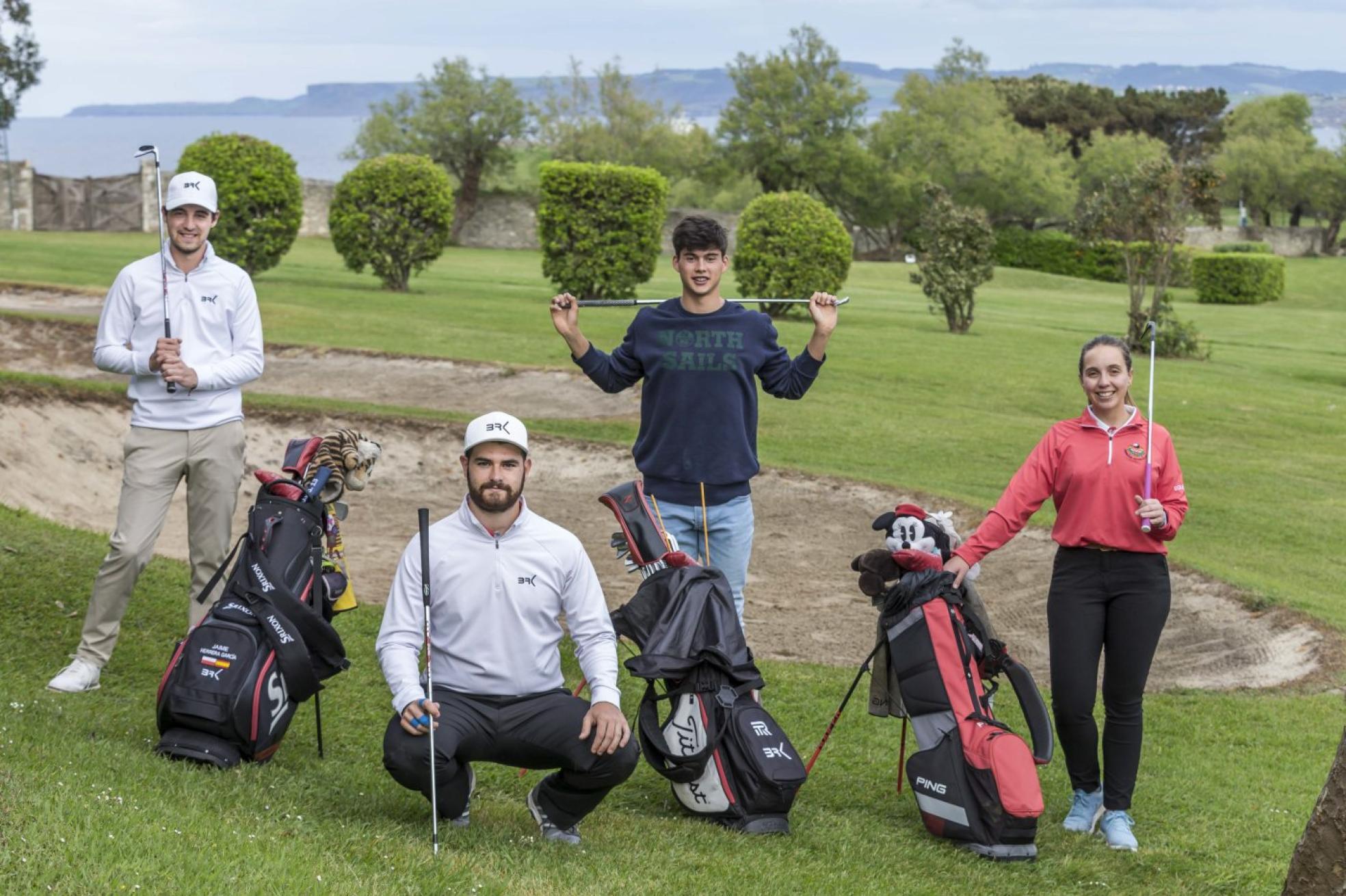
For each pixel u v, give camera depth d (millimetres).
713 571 5066
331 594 5230
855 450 14211
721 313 5426
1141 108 96500
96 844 3512
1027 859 4789
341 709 6008
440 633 4379
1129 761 5121
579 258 25500
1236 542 11438
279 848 3750
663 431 5465
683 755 4844
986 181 69500
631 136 71000
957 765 4855
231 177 25891
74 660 5883
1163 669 8031
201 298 5914
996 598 9477
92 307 21078
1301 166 83438
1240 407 19156
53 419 12266
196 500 6004
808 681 7090
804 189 71250
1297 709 6996
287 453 5367
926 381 19000
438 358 17406
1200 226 74750
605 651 4398
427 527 4340
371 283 28703
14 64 26344
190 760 4699
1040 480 5180
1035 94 96688
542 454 13250
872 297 35188
